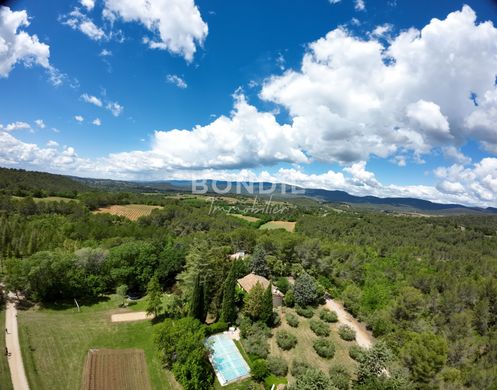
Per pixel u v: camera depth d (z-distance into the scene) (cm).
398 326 5744
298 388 3325
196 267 5969
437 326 6353
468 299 8219
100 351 4484
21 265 5803
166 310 5653
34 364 3981
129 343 4791
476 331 6800
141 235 10462
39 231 8812
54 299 6175
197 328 4503
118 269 7038
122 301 6350
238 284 6481
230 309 5228
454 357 4750
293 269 7769
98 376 3959
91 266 6869
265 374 4100
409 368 3978
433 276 9331
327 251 10044
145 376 4078
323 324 5481
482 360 4756
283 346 4753
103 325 5297
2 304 5562
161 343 4231
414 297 6059
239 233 10238
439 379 3709
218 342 4725
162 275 7431
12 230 8338
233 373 4178
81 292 6469
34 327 4881
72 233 9756
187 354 3988
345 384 3944
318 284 6762
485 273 10631
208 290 5653
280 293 6506
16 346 4269
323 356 4744
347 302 6619
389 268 10025
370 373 3816
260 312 5225
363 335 5609
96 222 11262
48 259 6003
